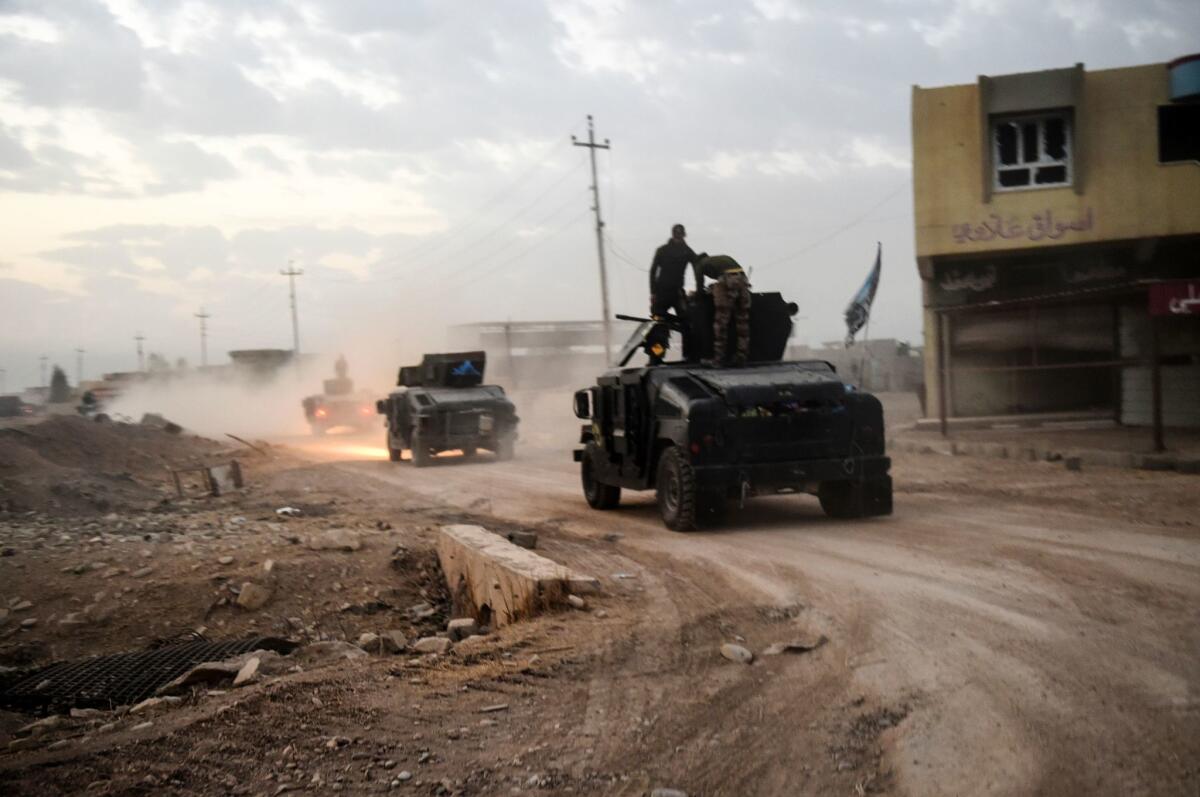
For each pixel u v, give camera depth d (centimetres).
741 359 1190
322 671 560
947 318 2377
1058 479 1334
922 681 492
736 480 1025
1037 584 692
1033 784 363
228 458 2655
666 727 446
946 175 2298
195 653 750
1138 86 2173
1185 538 851
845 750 409
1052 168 2256
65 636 817
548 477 1831
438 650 639
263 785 387
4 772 400
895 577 746
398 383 2547
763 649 573
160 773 400
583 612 686
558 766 404
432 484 1791
